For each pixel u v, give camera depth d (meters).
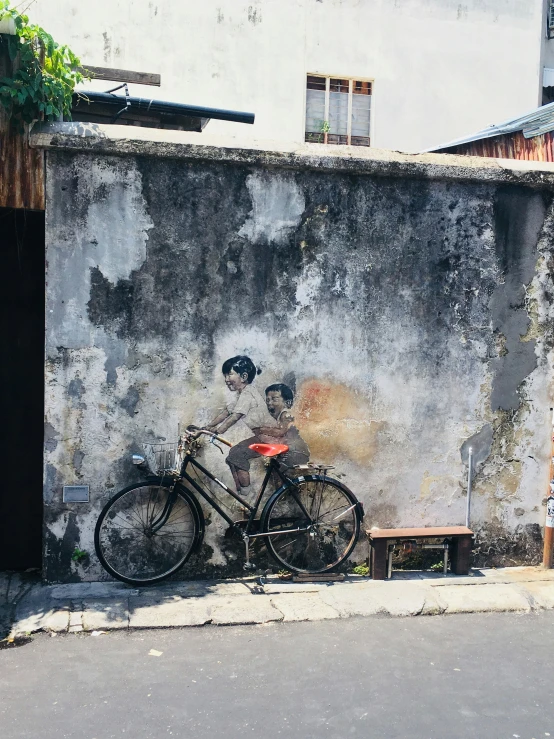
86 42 11.51
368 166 5.64
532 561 6.21
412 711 3.90
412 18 13.01
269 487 5.73
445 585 5.67
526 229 6.05
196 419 5.56
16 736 3.57
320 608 5.20
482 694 4.11
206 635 4.77
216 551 5.65
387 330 5.84
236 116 7.55
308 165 5.55
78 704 3.88
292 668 4.36
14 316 5.82
